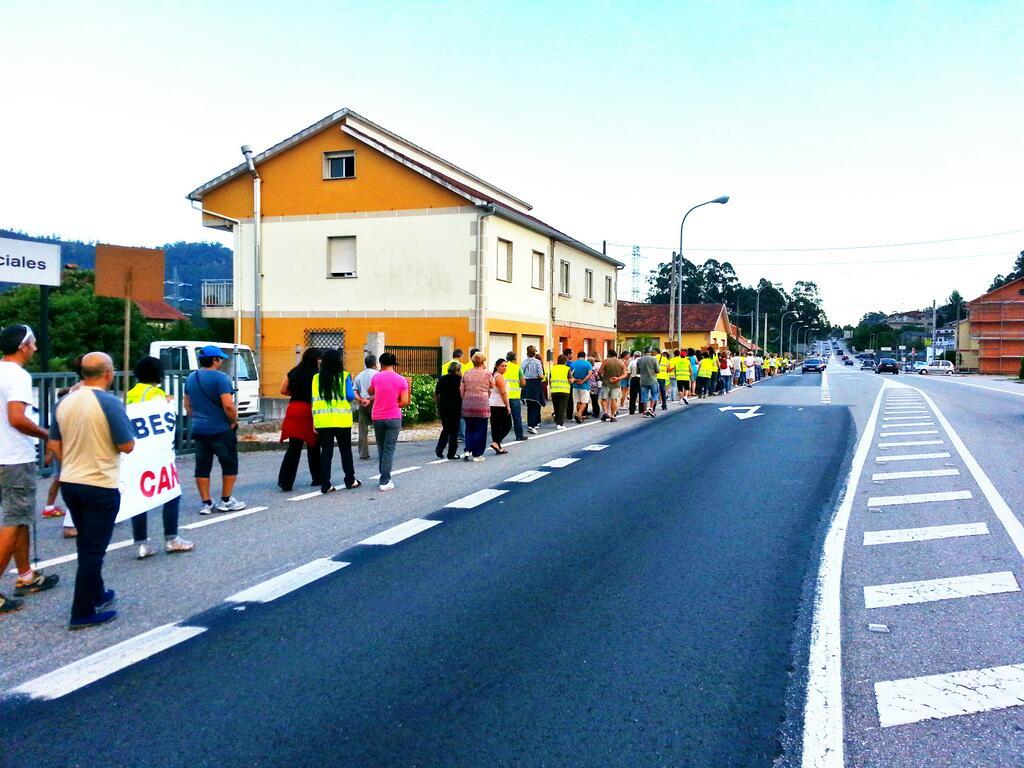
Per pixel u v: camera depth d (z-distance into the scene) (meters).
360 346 24.70
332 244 25.30
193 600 5.66
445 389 12.95
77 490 5.09
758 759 3.47
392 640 4.86
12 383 5.55
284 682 4.25
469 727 3.75
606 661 4.53
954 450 13.42
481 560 6.66
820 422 18.61
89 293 36.22
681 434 16.23
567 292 31.97
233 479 8.73
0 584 6.11
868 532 7.61
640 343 55.28
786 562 6.60
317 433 9.88
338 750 3.54
